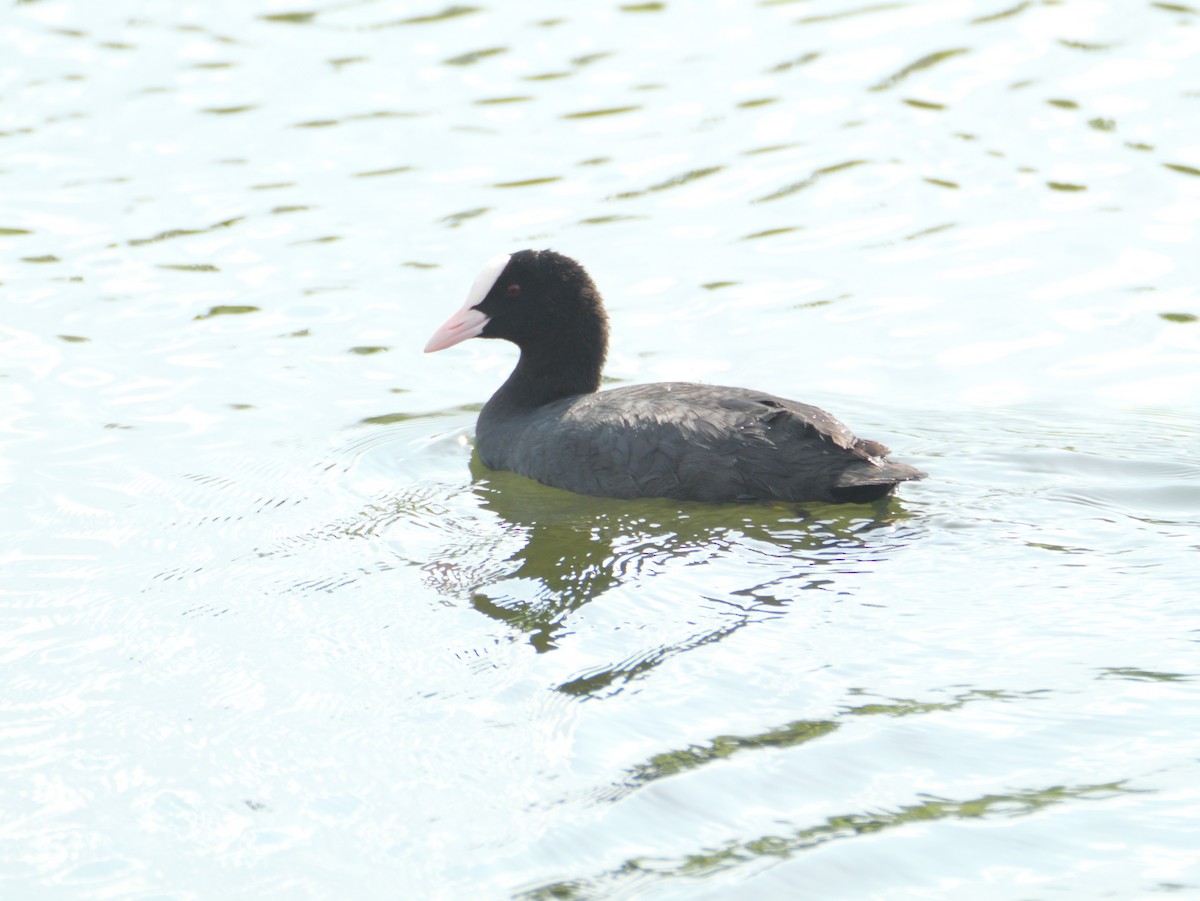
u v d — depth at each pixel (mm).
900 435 14094
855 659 9977
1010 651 9961
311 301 17797
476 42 24250
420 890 8125
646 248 18875
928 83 22484
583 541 12070
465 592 11383
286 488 13672
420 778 9078
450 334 14812
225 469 14078
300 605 11359
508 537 12266
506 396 14820
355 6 25594
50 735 9766
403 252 18812
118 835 8750
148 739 9680
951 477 12945
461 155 21109
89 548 12492
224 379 16094
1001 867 7887
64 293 17891
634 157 20938
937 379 15750
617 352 16609
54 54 24094
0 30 24875
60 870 8461
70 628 11164
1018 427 14266
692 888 7930
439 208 19828
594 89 22734
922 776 8664
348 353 16734
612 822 8500
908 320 17109
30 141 21531
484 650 10492
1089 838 8039
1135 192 19625
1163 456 13266
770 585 11109
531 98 22516
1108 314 17047
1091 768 8641
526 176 20531
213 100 22625
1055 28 23891
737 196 20016
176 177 20625
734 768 8859
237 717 9875
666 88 22688
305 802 8953
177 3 25734
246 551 12367
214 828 8773
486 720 9617
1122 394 15195
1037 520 12000
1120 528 11805
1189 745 8789
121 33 24828
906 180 20188
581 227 19344
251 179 20578
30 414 15211
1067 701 9320
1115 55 22953
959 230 19047
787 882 7914
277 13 25391
